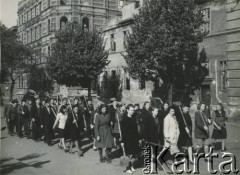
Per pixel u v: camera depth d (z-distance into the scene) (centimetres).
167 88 2567
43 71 4178
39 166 1082
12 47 3891
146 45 2297
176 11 2242
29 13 5572
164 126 1032
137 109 1286
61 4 4584
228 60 2042
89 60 3184
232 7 2006
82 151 1342
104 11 4825
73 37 3238
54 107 1678
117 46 3622
